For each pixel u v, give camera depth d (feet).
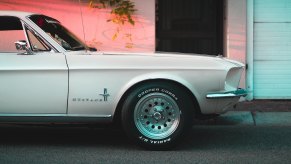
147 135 21.15
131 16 34.42
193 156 20.42
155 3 37.22
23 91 21.15
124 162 19.40
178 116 21.11
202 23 38.45
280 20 35.27
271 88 35.68
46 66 21.08
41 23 22.06
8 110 21.30
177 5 38.55
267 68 35.53
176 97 21.03
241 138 24.30
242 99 35.24
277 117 29.35
